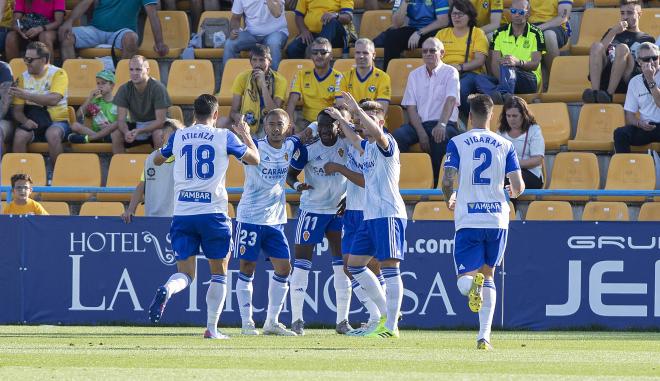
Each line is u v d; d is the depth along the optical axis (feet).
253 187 105.91
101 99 163.12
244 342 96.84
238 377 65.05
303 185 108.47
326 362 76.02
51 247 125.59
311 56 168.96
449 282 123.34
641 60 149.48
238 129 98.12
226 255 98.37
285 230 124.16
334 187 109.50
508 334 115.65
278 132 104.94
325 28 171.12
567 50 172.96
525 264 122.62
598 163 152.25
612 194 128.26
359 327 122.31
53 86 161.79
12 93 160.25
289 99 156.25
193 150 95.81
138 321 124.88
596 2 181.37
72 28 178.70
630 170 147.02
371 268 111.14
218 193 96.53
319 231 110.42
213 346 91.20
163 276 124.67
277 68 169.48
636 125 150.41
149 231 124.77
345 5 172.96
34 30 175.94
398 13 169.58
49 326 123.44
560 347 94.99
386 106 153.58
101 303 125.39
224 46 174.60
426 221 123.75
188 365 73.15
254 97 153.07
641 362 79.30
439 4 167.63
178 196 96.43
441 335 112.37
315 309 123.65
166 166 125.39
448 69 153.17
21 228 125.70
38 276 125.59
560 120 157.07
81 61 174.50
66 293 125.70
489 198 88.02
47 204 148.56
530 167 142.82
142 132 156.56
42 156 156.76
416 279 123.75
